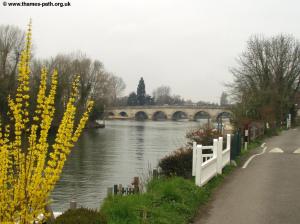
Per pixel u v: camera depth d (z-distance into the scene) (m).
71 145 5.38
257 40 66.12
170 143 48.84
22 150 5.43
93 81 74.62
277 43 60.53
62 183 24.31
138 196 10.87
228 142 18.94
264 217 10.26
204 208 11.26
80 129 5.48
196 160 13.55
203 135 21.42
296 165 19.22
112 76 89.56
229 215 10.49
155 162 32.50
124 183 24.36
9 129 5.52
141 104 155.25
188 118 115.31
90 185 23.88
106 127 84.12
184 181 12.84
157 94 185.75
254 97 43.47
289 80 61.91
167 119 122.62
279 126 53.41
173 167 16.88
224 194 12.96
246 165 19.34
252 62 59.34
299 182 14.80
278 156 22.91
